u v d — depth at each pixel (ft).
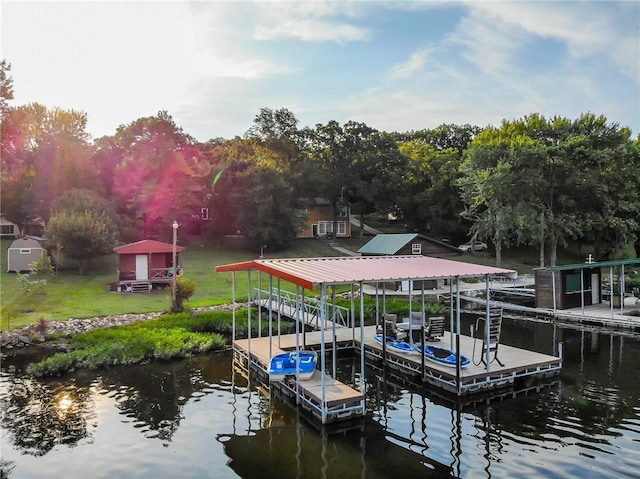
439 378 46.65
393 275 43.24
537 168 124.88
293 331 72.90
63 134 152.97
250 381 50.85
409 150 214.48
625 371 51.47
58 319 74.18
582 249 167.84
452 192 170.81
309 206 173.06
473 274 46.19
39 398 45.29
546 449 33.14
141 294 94.68
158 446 35.01
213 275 115.55
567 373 50.96
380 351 56.29
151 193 135.85
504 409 41.19
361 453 33.47
